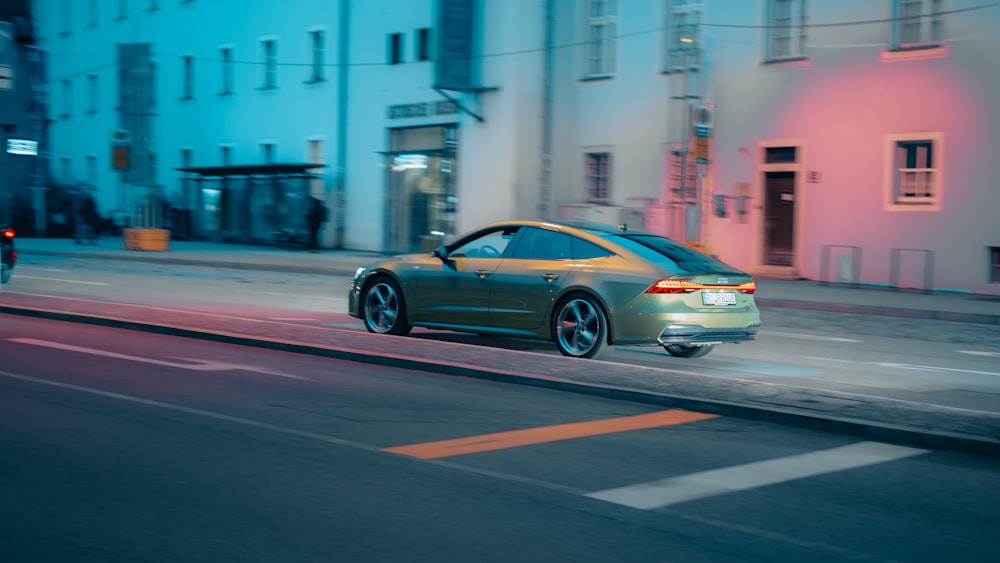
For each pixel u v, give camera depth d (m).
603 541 5.17
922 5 24.73
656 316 10.74
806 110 26.72
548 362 10.55
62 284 22.25
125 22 50.34
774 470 6.75
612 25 31.31
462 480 6.31
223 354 11.38
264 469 6.46
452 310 12.16
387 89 37.09
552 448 7.23
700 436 7.75
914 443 7.56
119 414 8.02
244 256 33.97
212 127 45.12
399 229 36.94
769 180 27.66
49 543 4.95
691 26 28.36
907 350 13.92
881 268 25.45
